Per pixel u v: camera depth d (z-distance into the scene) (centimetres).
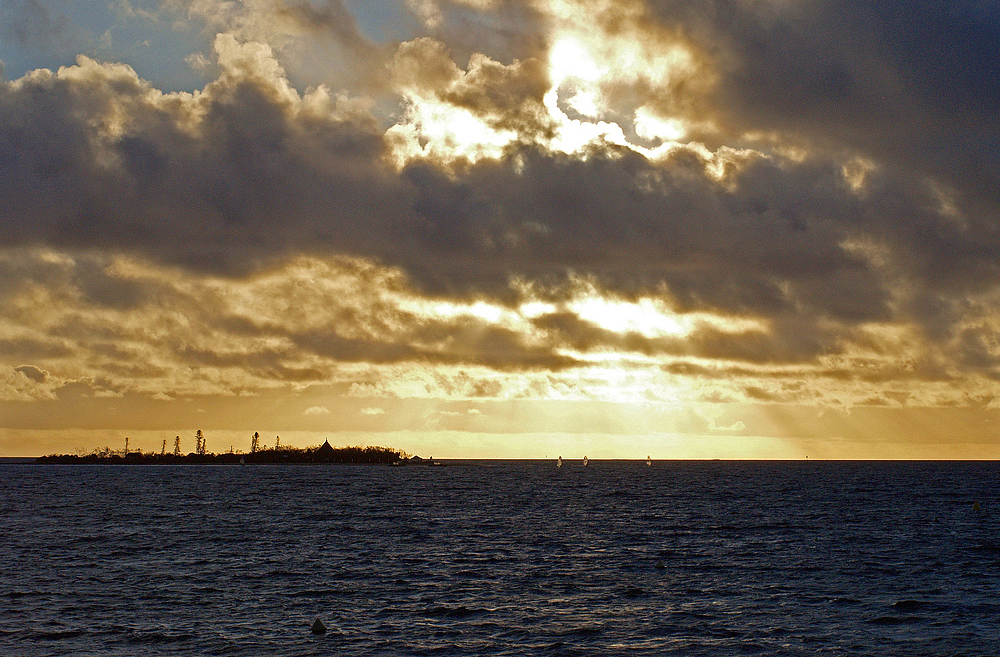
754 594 6788
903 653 5069
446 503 18275
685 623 5784
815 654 5050
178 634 5444
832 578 7544
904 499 19100
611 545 10050
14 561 8456
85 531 11606
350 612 6078
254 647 5153
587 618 5919
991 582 7312
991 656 5016
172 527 12269
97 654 5012
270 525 12669
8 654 5019
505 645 5225
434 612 6084
